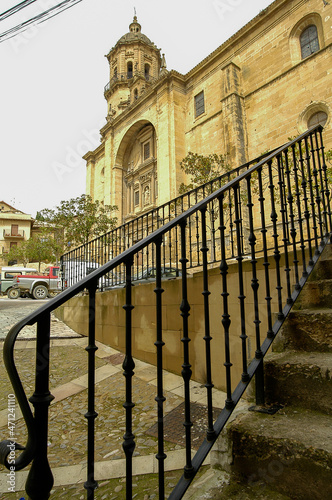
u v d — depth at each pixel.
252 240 2.30
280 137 17.75
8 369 1.03
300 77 17.02
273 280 3.36
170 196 22.89
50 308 1.14
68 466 2.77
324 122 16.05
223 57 21.58
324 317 2.23
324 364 1.87
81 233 25.19
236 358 3.82
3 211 57.12
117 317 6.33
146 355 5.48
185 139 23.94
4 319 8.96
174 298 4.93
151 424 3.46
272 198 2.65
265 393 2.05
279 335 2.42
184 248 1.76
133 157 30.73
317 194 3.52
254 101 19.30
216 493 1.53
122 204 30.97
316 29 16.94
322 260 3.04
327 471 1.34
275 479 1.51
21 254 44.31
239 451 1.67
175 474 2.52
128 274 1.48
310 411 1.83
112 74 39.03
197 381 4.46
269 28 18.95
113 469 2.67
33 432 1.05
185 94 24.56
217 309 4.16
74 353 6.09
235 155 18.69
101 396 4.36
